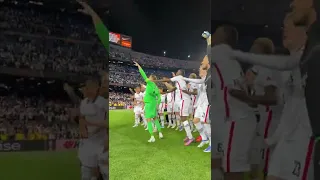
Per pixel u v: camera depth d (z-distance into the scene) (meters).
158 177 2.74
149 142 4.84
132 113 14.53
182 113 4.55
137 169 3.02
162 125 7.25
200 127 4.17
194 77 5.08
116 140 5.12
